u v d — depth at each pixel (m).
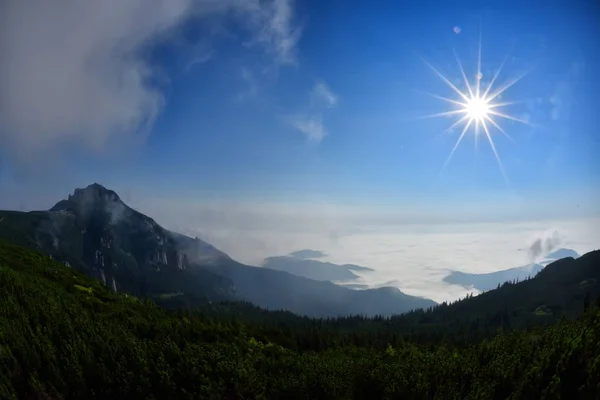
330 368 119.44
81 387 86.00
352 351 167.12
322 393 107.56
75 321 102.00
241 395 100.50
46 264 164.38
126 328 112.75
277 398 104.88
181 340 116.38
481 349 125.50
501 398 93.88
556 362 85.56
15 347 83.56
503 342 124.12
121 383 91.00
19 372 79.56
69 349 91.06
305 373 113.62
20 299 100.44
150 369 97.69
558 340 96.06
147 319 131.12
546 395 79.38
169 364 102.19
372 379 111.75
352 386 111.81
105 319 114.69
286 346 170.25
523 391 85.69
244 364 111.38
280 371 114.69
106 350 96.94
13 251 164.12
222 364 105.81
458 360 122.81
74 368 87.56
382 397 109.06
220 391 98.62
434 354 148.88
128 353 98.69
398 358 148.38
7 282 105.94
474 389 101.19
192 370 100.38
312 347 180.75
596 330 87.12
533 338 119.00
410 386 110.62
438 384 110.88
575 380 78.19
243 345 130.25
